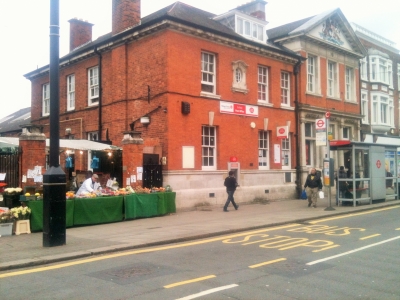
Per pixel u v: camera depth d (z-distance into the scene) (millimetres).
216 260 7762
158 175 15352
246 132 18922
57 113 9164
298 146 21844
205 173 16859
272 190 20016
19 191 11789
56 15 9195
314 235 10664
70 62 21250
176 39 16203
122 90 17797
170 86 15836
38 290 5906
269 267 7160
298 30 22203
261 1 22797
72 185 16734
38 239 9914
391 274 6699
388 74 33562
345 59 25938
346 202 18234
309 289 5852
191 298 5426
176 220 13375
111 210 12867
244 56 19094
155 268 7160
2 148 13688
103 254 8484
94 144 16125
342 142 17734
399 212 16062
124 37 17578
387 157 20938
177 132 15969
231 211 15875
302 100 22188
